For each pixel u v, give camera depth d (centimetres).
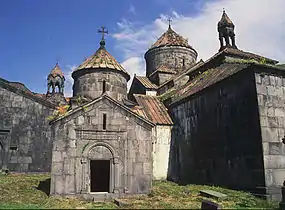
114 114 1341
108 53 2033
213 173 1606
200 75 2309
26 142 1962
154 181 1902
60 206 1019
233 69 1728
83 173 1240
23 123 1978
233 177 1433
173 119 2161
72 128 1273
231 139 1480
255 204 1098
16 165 1900
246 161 1351
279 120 1342
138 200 1185
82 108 1298
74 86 1961
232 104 1502
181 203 1132
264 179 1222
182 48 2900
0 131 1897
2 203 1057
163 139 2088
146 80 2852
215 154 1606
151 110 2217
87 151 1264
